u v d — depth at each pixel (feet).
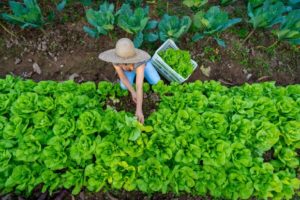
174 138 8.14
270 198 8.36
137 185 8.19
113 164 7.60
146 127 7.98
